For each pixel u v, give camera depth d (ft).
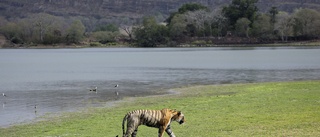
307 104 108.68
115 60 399.24
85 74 246.47
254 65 290.97
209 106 111.86
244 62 325.21
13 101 136.56
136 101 130.41
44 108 120.98
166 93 149.79
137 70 270.26
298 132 77.30
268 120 89.61
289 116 93.04
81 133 85.15
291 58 360.69
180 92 151.02
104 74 243.81
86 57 470.80
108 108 117.70
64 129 90.02
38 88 174.81
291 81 178.91
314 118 89.71
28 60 432.25
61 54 566.36
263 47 653.30
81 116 105.81
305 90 139.03
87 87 175.63
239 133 78.84
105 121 96.94
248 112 100.37
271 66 278.46
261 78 199.00
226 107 108.99
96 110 114.73
